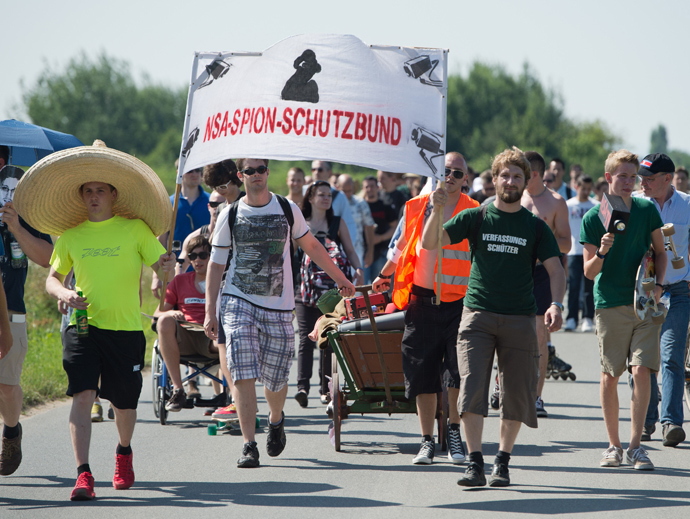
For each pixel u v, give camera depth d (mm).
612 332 23844
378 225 53188
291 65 23531
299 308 33125
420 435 28422
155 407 31062
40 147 25984
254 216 23578
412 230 24375
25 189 21234
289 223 23906
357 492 21250
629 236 23547
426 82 23141
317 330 26875
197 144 23969
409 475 23016
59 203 21766
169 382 31000
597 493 21094
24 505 20062
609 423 24172
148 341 49031
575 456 25203
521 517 19000
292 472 23422
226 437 28391
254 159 23453
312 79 23391
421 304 23688
